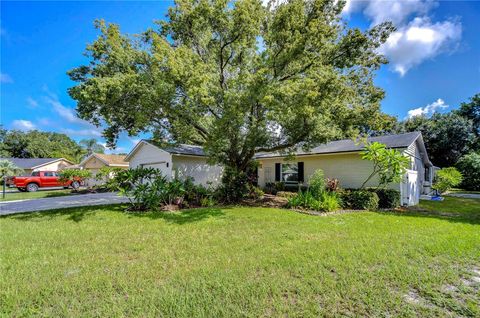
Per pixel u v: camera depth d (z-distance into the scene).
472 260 3.76
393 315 2.38
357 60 9.25
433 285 2.96
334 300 2.63
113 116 9.52
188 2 8.85
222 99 8.91
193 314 2.41
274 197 12.88
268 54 9.06
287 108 7.52
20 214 8.33
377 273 3.26
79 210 8.91
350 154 12.54
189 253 4.17
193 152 14.41
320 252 4.10
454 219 7.18
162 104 8.57
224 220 6.94
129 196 9.55
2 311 2.51
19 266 3.65
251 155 11.76
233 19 8.89
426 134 24.25
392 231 5.59
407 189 10.63
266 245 4.56
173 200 9.56
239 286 2.93
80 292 2.86
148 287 2.96
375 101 9.31
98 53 8.88
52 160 30.05
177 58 7.68
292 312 2.42
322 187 9.53
